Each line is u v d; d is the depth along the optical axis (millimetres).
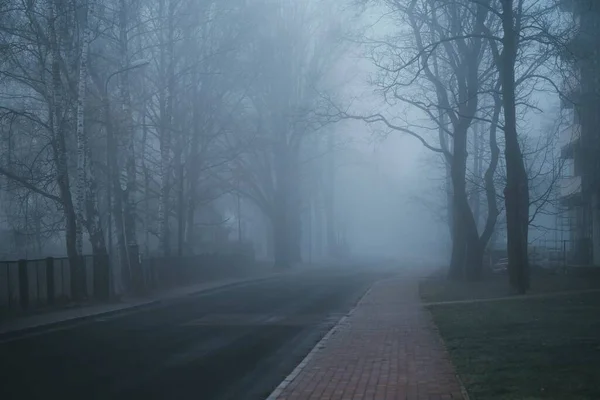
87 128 30375
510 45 23406
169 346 16203
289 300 29906
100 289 27891
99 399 10422
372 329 18562
